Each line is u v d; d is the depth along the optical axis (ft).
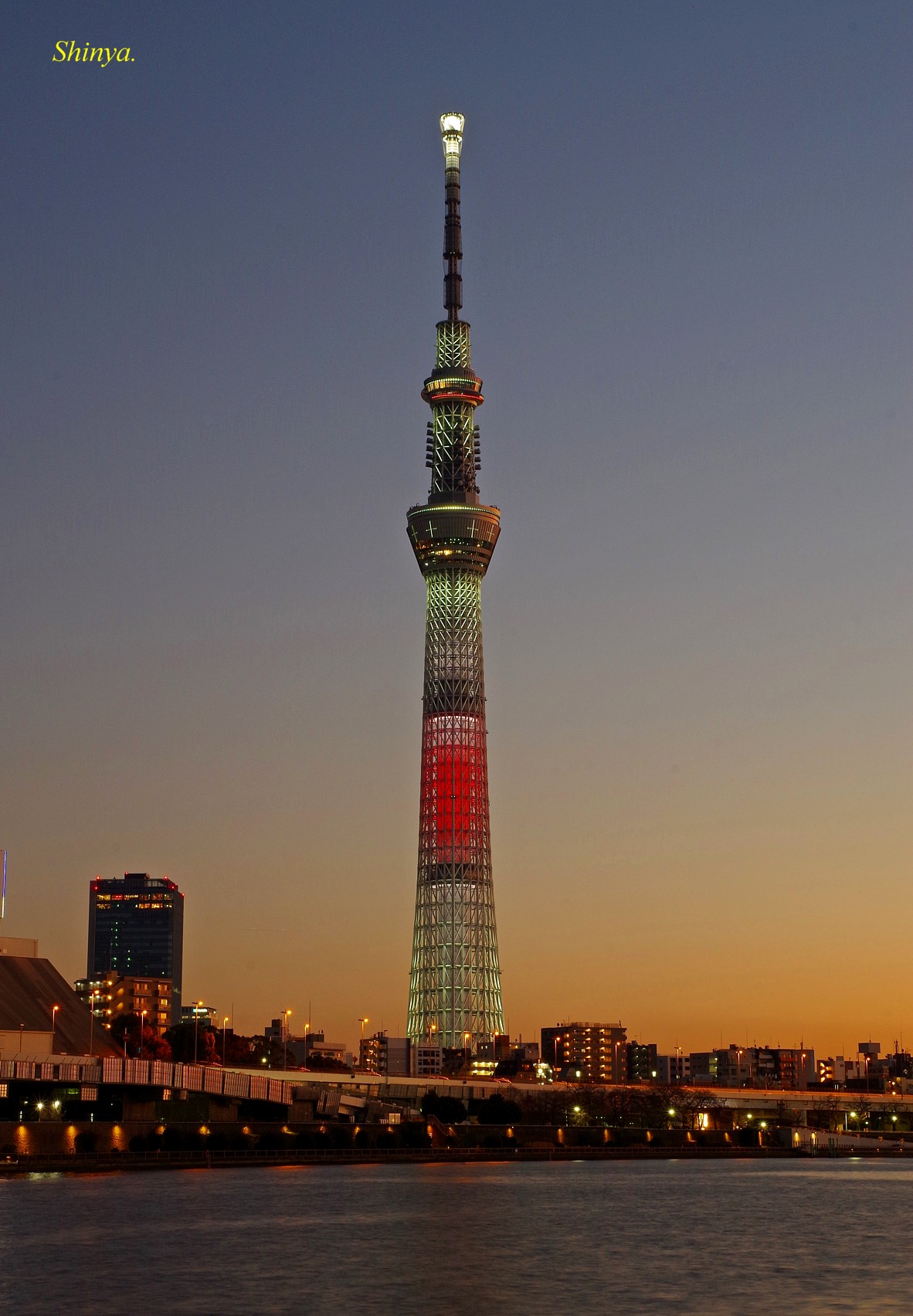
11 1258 534.37
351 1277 502.38
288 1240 587.68
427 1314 437.58
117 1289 474.08
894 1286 495.41
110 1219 646.74
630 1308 450.71
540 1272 520.42
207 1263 526.98
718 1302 462.60
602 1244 599.16
